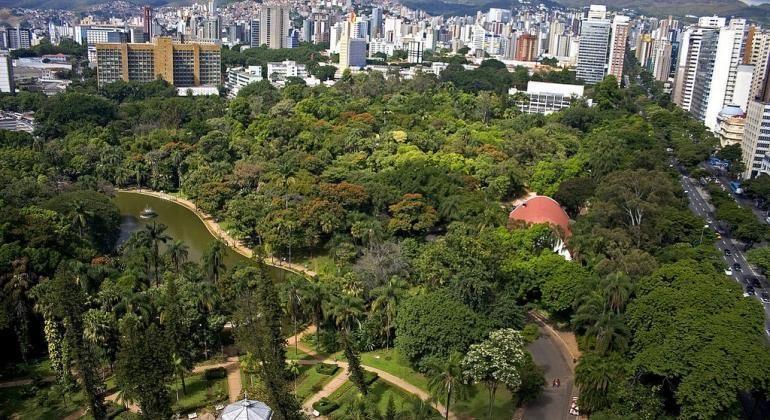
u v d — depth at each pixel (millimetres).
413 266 193750
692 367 130750
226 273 191875
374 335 168000
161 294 162125
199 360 161500
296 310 168125
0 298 156375
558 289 176875
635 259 178875
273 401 121562
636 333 148750
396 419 128875
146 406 124062
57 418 138250
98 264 185250
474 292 161375
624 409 132375
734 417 129125
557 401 146875
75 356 129375
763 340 146875
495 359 132500
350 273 182625
